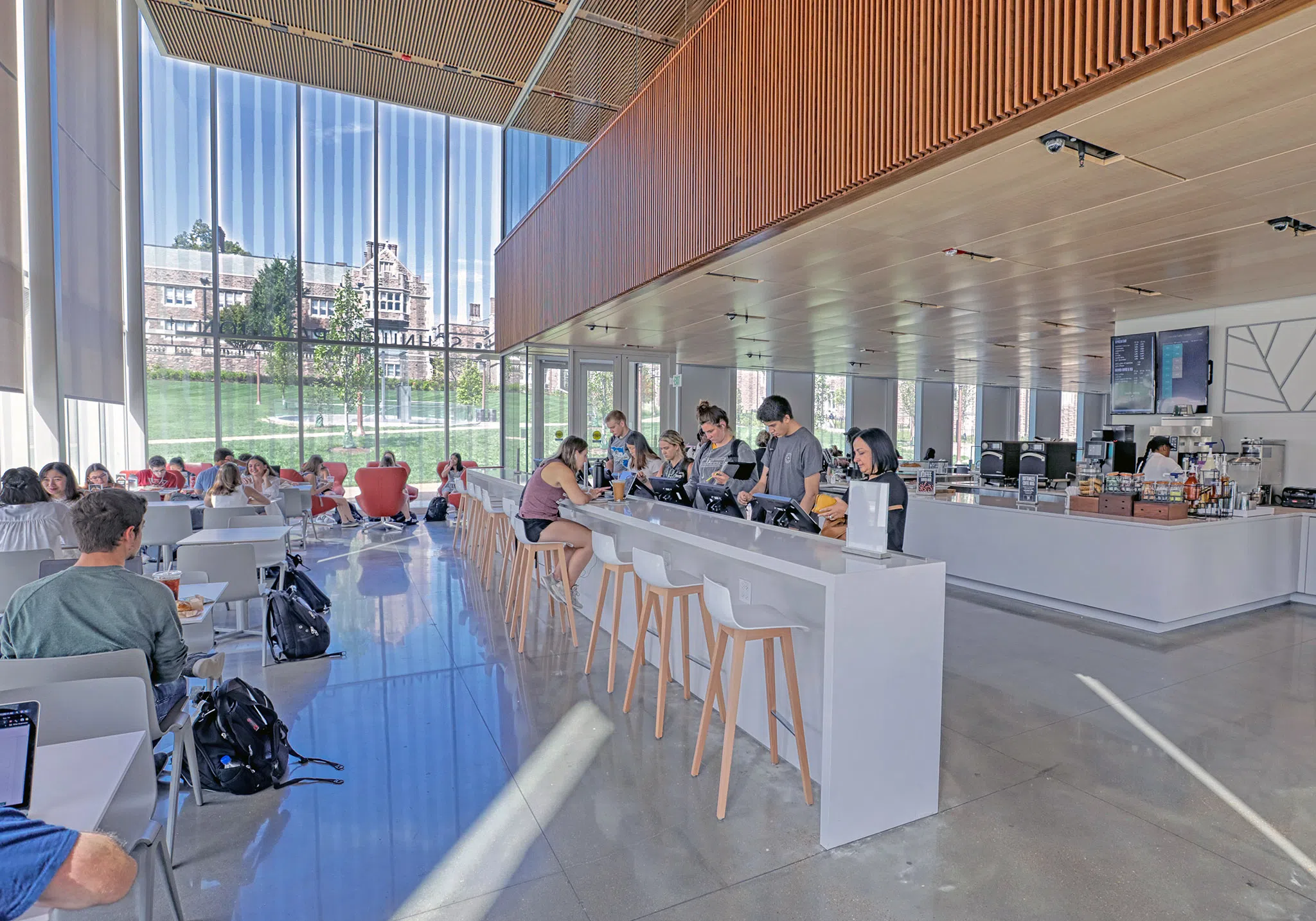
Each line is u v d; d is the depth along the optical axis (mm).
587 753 3082
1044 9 2801
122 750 1566
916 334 9758
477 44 8328
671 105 5598
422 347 12477
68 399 7391
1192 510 5277
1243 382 6984
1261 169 3602
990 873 2238
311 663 4281
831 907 2072
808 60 4051
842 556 2691
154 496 7188
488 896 2125
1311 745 3168
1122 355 8047
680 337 9859
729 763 2561
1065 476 8797
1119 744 3178
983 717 3484
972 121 3072
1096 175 3670
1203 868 2268
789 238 4754
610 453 7152
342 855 2330
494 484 7875
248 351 11117
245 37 8297
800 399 16875
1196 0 2328
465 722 3416
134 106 9695
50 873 923
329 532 9891
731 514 4285
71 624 2111
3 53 5465
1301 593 5824
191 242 10609
